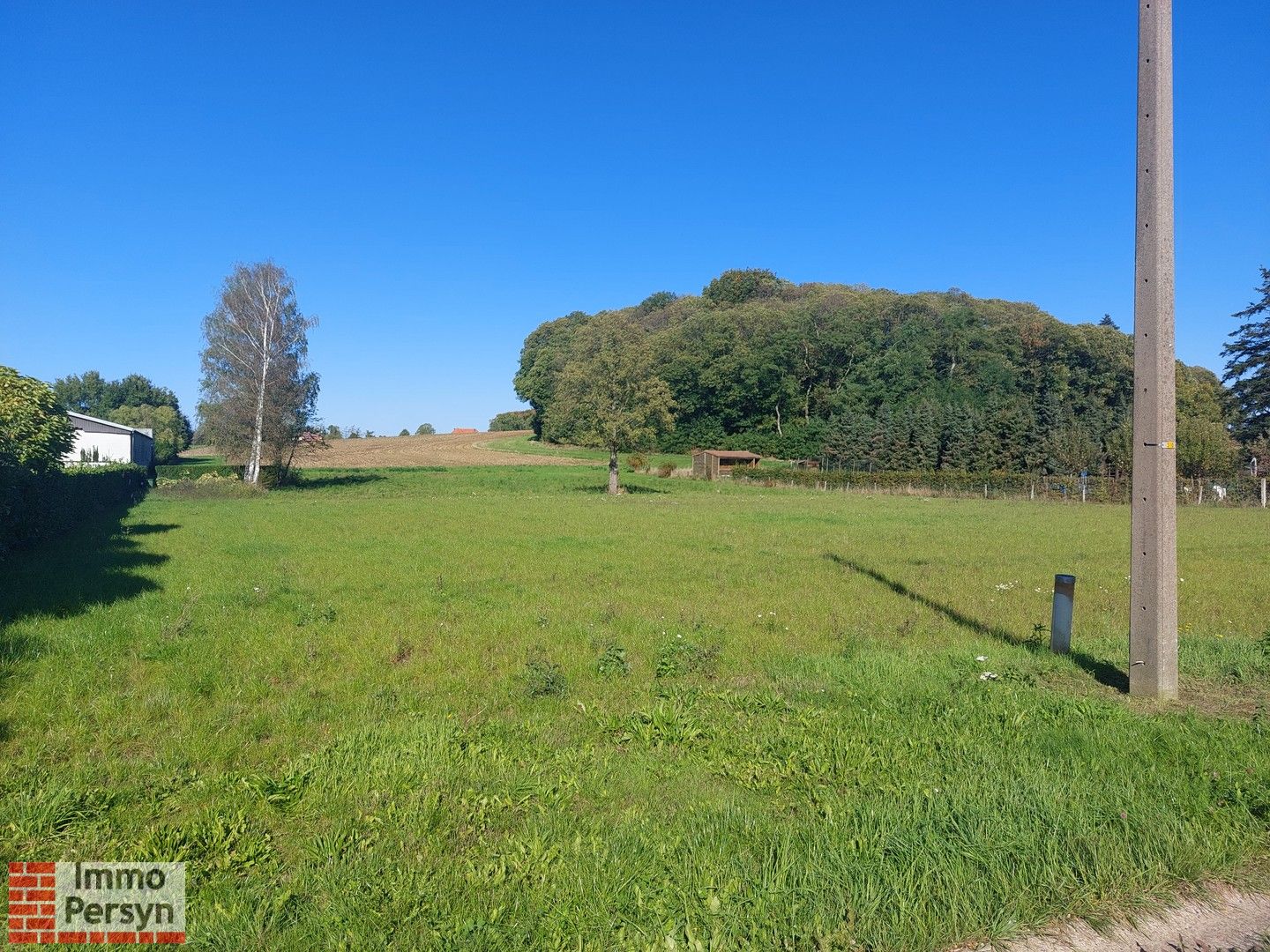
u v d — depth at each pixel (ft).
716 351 344.28
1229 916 13.48
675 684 27.86
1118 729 22.03
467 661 30.53
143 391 406.82
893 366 317.42
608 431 174.60
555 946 11.97
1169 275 25.62
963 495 197.47
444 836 15.67
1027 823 15.64
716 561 62.59
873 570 58.13
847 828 15.67
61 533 74.54
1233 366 199.62
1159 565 25.96
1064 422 251.60
